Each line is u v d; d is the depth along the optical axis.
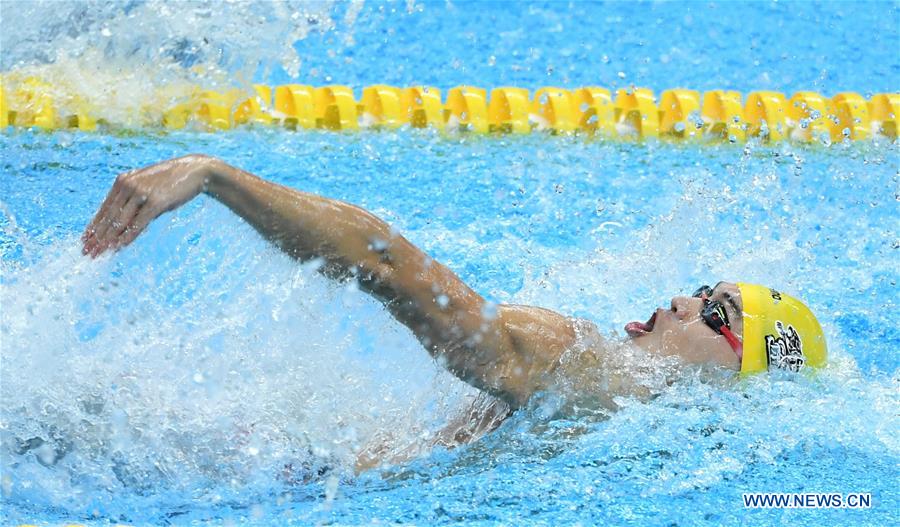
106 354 8.03
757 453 8.08
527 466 7.93
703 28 19.91
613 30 19.77
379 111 16.17
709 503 7.53
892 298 11.91
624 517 7.35
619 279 12.04
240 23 15.28
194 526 7.09
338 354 8.24
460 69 18.05
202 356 8.20
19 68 14.79
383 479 7.81
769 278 12.23
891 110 16.81
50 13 14.73
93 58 14.91
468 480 7.77
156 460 7.61
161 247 9.49
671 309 8.48
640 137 16.22
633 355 8.28
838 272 12.45
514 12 20.20
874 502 7.59
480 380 7.62
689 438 8.09
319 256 6.88
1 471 7.34
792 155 15.66
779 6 20.86
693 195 14.09
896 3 21.00
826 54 19.03
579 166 15.13
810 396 8.53
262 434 7.89
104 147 14.23
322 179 14.05
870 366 10.20
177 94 15.20
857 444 8.30
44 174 13.27
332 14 19.20
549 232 13.16
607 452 7.98
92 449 7.55
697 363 8.30
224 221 7.48
